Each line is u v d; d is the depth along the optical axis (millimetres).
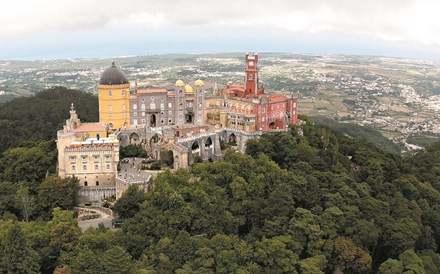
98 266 156375
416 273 182125
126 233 186125
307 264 180250
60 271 160750
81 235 179375
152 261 170125
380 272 188000
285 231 197000
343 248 193000
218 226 196750
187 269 164750
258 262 179375
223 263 171750
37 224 191750
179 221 193000
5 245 165875
